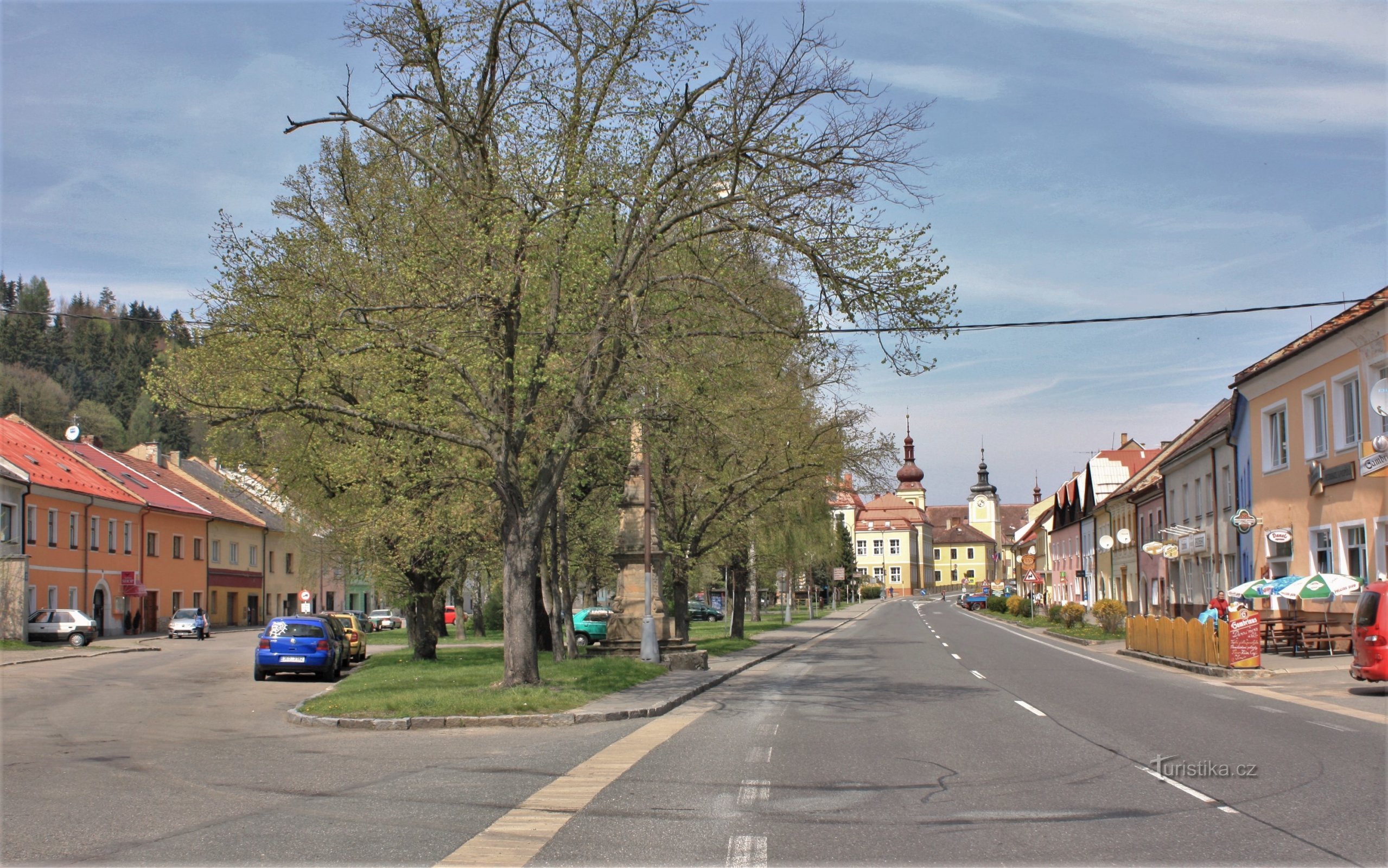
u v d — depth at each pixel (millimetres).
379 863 6910
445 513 26016
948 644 38688
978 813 8359
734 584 46375
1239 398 33375
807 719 15578
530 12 19141
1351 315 25531
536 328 19203
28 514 50250
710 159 18422
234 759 12125
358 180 25438
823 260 18078
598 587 60000
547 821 8156
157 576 63750
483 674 23219
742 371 21781
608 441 24156
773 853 7098
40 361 104375
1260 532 31797
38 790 9883
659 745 12773
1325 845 7203
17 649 41469
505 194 18188
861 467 34906
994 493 195250
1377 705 16469
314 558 40656
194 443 101875
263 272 22922
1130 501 53594
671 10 18734
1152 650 28312
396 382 19141
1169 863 6793
